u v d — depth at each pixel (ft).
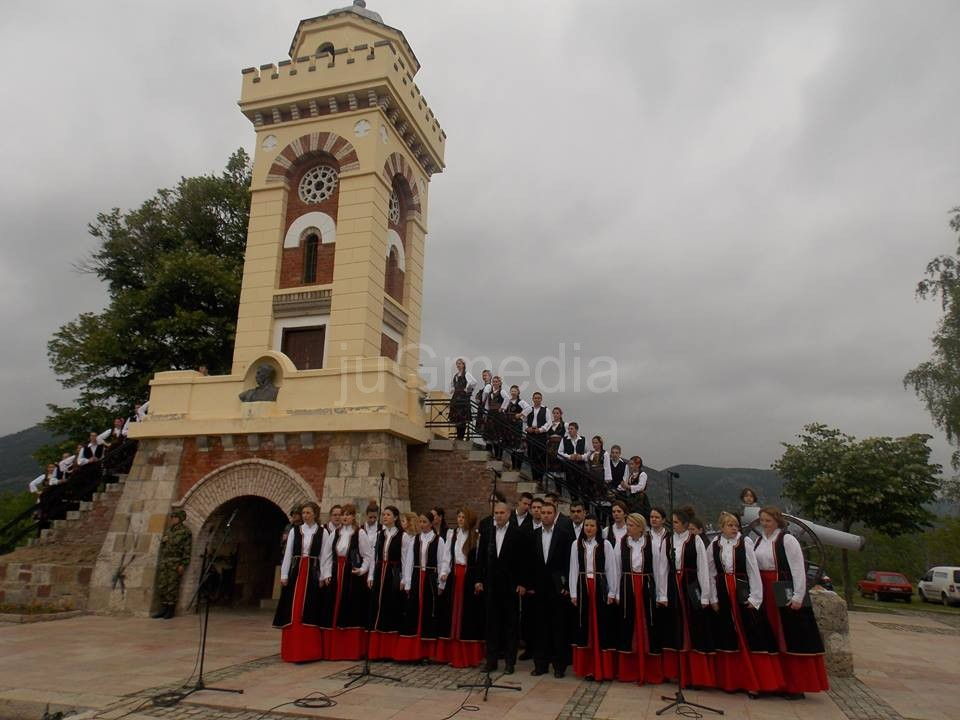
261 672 30.83
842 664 33.42
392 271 69.72
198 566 51.60
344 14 74.18
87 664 32.22
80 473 62.44
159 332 84.23
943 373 84.48
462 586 33.09
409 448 53.06
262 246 65.87
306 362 62.75
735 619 28.19
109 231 92.99
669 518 28.76
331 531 35.55
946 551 149.89
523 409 56.13
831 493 94.22
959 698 28.86
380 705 25.13
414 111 71.20
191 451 53.83
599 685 28.96
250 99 68.74
